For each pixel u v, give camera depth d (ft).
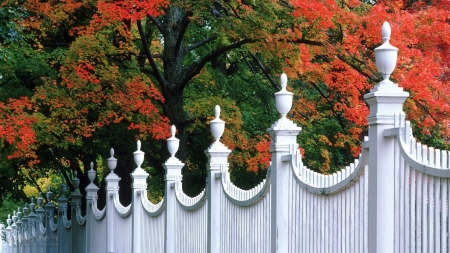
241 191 29.50
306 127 65.51
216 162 32.04
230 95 68.23
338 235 21.99
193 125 59.26
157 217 40.91
